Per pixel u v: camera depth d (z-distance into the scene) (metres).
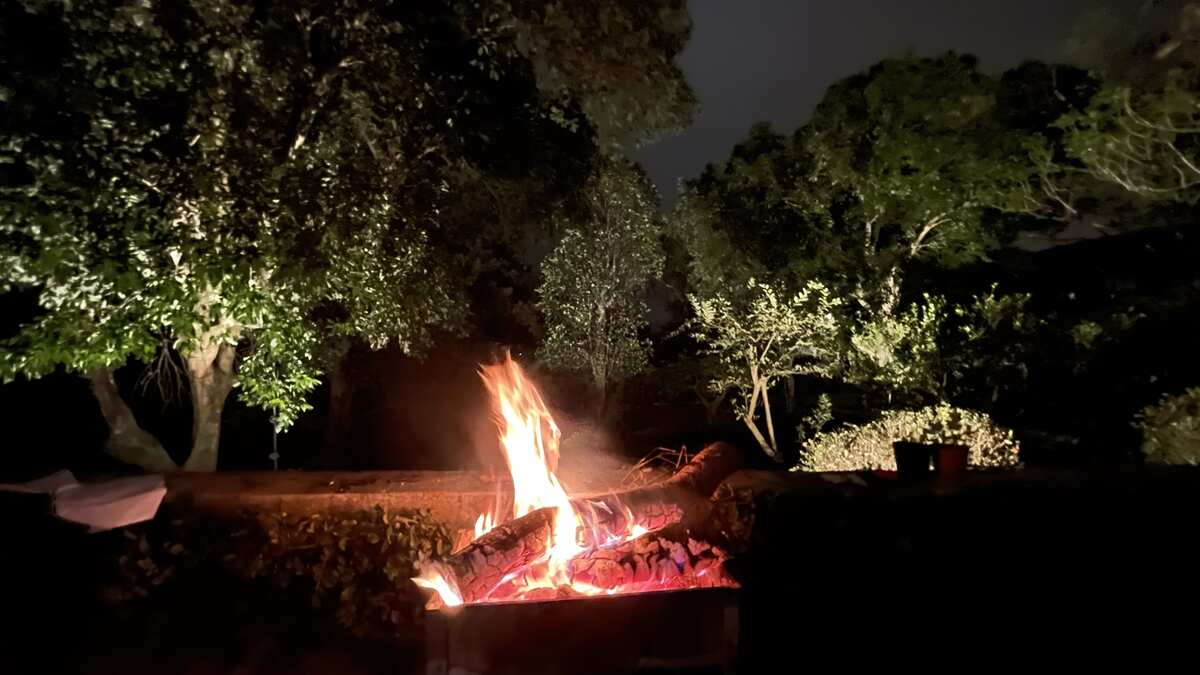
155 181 4.98
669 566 3.89
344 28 5.56
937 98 13.28
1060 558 4.47
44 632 3.91
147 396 10.73
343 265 5.73
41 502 4.55
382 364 13.30
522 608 3.17
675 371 18.42
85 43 4.86
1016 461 7.16
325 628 4.04
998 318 11.72
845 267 14.37
